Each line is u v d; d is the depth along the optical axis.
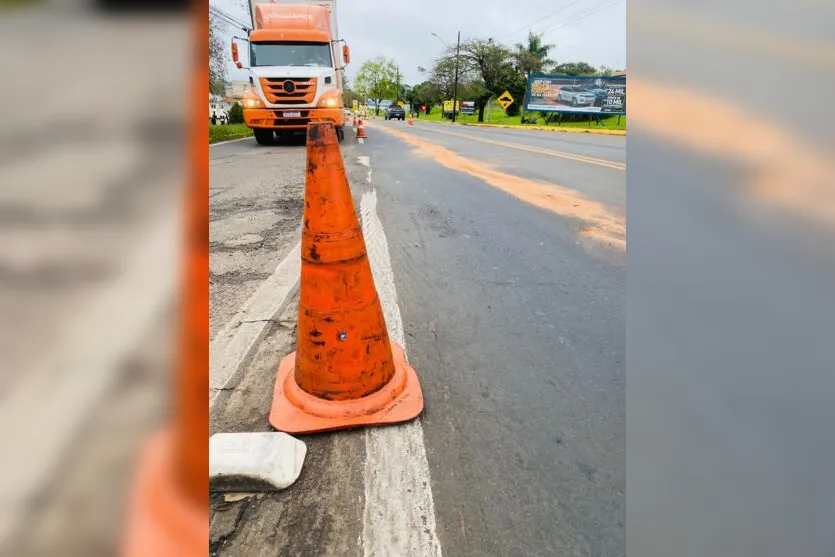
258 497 1.47
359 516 1.41
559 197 5.75
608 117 33.41
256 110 11.75
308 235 1.76
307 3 12.91
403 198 5.64
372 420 1.78
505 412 1.88
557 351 2.33
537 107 31.73
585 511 1.44
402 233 4.21
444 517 1.42
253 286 3.05
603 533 1.37
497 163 8.89
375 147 11.94
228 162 8.90
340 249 1.74
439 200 5.55
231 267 3.39
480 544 1.34
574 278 3.25
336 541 1.34
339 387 1.82
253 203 5.43
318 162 1.72
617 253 3.74
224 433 1.65
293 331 2.48
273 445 1.56
